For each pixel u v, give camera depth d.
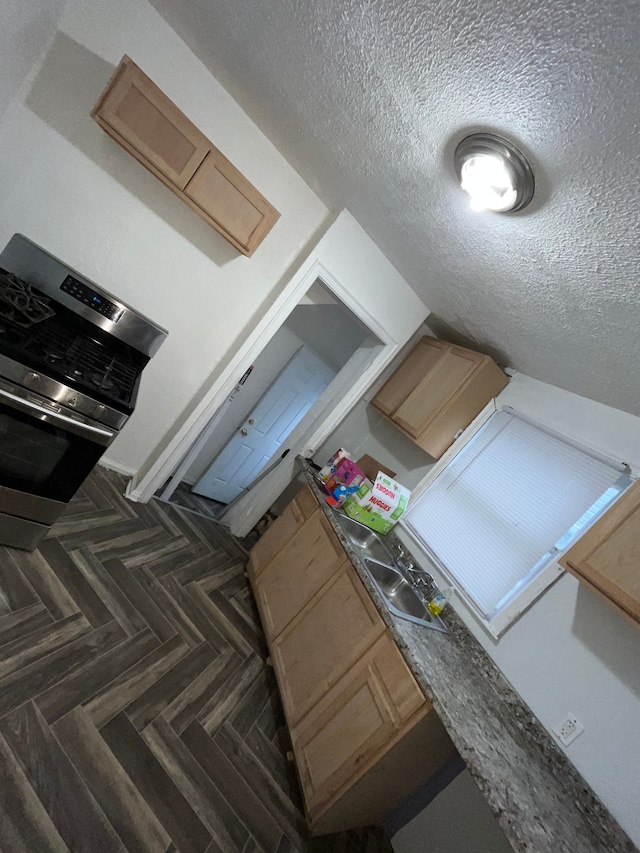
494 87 1.00
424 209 1.72
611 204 1.02
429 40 1.03
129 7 1.85
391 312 2.79
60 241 2.19
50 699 1.56
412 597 2.34
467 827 1.70
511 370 2.57
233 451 3.92
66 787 1.38
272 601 2.56
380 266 2.61
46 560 2.02
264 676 2.30
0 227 2.10
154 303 2.46
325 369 3.88
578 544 1.53
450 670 1.76
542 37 0.83
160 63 1.99
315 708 1.91
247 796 1.73
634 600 1.31
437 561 2.45
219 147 2.21
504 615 1.98
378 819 1.95
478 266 1.78
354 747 1.66
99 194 2.14
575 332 1.65
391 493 2.71
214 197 2.09
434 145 1.35
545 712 1.67
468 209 1.47
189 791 1.60
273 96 1.83
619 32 0.72
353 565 2.13
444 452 2.73
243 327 2.69
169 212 2.26
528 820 1.21
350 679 1.83
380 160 1.66
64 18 1.78
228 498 4.08
